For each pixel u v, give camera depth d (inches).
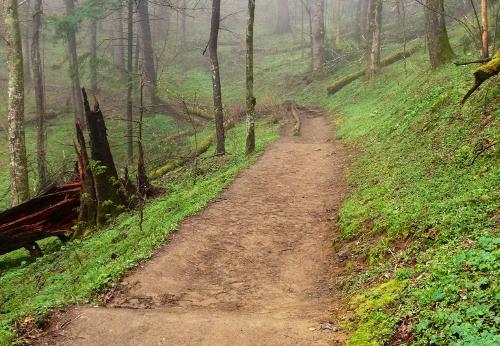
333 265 339.9
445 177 367.2
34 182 859.4
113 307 296.0
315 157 676.1
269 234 413.7
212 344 236.1
